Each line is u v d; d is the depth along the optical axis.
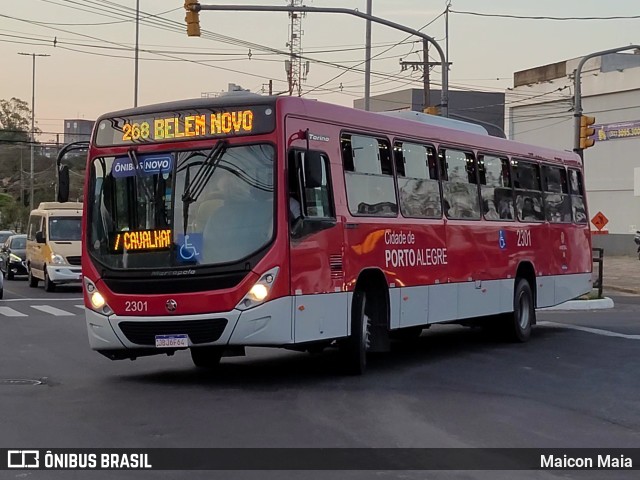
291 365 13.64
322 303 11.51
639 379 12.58
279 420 9.38
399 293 13.13
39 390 11.25
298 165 11.29
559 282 18.77
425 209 14.06
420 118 14.95
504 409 10.26
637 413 10.22
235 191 11.07
